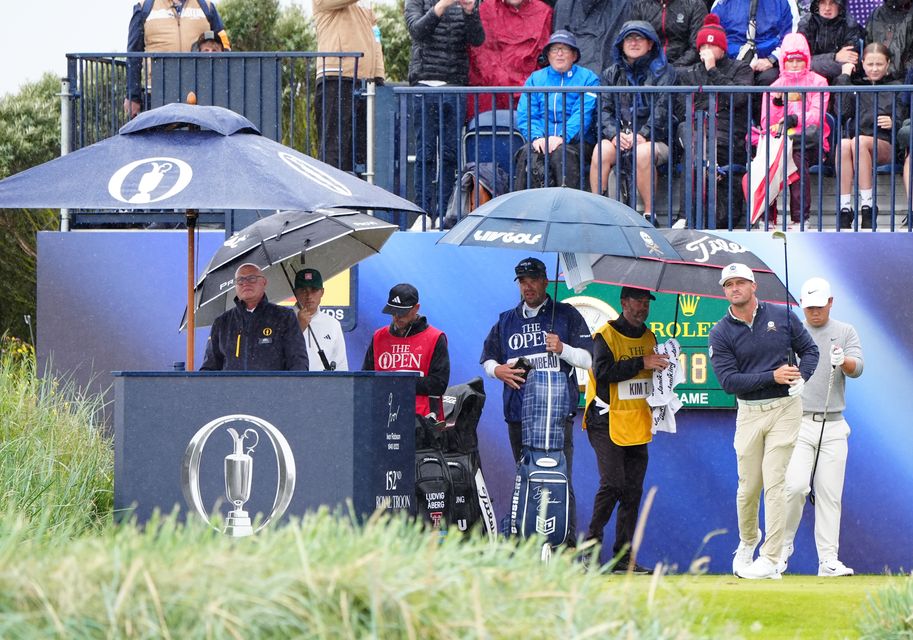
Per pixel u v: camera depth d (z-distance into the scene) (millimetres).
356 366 38344
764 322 32062
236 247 32875
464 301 38250
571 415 31938
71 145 40594
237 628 13344
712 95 37969
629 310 33500
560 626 14398
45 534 19703
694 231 34969
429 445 29922
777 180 40094
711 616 18500
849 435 37656
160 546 14891
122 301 39094
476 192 38719
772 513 32125
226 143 25656
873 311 37906
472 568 14906
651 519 37719
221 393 23375
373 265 38406
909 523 37562
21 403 33250
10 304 76375
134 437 23453
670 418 33625
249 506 23281
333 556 14562
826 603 24688
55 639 13008
